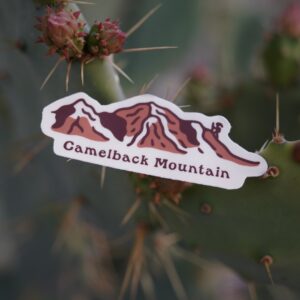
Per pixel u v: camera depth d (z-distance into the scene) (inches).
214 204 36.3
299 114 57.5
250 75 61.7
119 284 63.8
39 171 58.8
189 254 53.4
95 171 41.8
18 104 51.1
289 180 34.5
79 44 34.6
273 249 36.1
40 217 64.5
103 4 68.6
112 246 56.8
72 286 66.7
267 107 57.9
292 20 56.2
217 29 86.2
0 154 59.5
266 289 53.5
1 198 65.6
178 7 75.3
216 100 60.2
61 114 32.9
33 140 51.7
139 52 72.7
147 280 60.9
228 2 87.6
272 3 95.2
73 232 58.0
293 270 36.5
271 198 35.1
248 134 58.9
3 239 70.2
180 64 77.8
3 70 49.4
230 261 38.6
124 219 40.3
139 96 33.3
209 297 67.9
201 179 32.6
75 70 35.7
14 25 41.5
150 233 42.8
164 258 49.5
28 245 67.7
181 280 65.1
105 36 34.8
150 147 32.7
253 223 36.0
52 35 34.4
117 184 40.7
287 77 56.6
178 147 32.7
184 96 62.7
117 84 36.2
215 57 82.9
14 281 71.2
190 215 37.5
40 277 69.0
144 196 38.4
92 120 32.9
